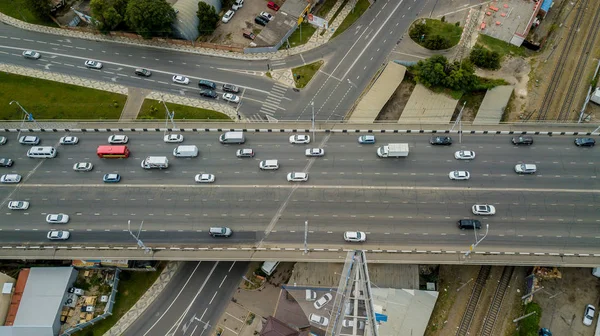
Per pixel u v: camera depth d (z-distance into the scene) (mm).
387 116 138250
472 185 115438
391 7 158875
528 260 105938
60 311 110875
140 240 111750
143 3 143875
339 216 112625
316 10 159250
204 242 111000
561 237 108500
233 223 112812
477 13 155750
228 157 122062
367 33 153500
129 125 128875
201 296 116875
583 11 156125
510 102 139000
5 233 113500
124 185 118688
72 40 154625
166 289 117500
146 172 120562
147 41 153875
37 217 115375
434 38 147750
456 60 145750
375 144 122375
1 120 137500
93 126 129750
